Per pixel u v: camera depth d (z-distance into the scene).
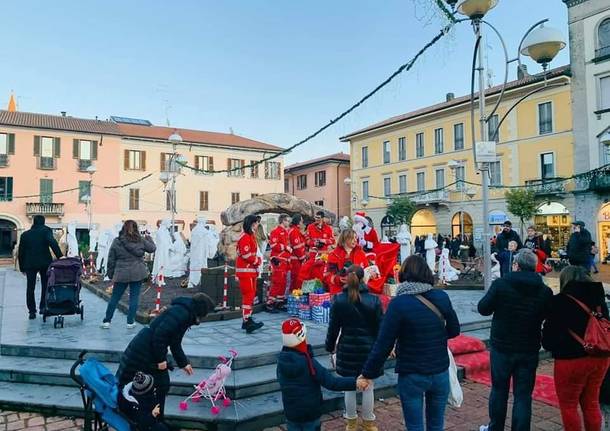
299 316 8.06
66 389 5.27
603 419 4.03
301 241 9.17
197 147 41.91
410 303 3.47
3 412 4.96
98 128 38.22
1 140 34.62
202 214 41.75
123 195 38.66
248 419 4.43
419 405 3.46
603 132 26.00
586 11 26.97
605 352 3.54
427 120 37.06
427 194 36.00
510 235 10.11
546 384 5.82
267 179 45.31
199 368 5.46
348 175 49.59
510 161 31.09
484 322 7.75
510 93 30.08
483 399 5.34
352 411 4.28
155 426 3.48
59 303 7.16
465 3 6.45
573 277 3.84
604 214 26.22
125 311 8.50
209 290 8.97
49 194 35.66
